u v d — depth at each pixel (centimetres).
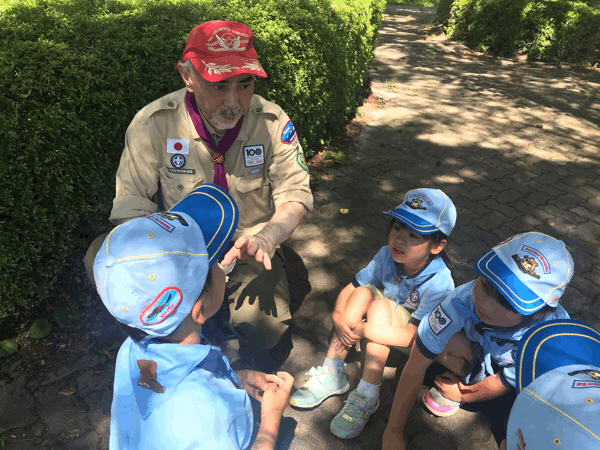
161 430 106
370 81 786
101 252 108
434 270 221
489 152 536
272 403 152
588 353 106
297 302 301
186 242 111
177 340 119
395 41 1126
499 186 460
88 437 213
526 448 99
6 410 223
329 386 236
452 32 1162
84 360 250
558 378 102
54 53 237
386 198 427
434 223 208
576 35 967
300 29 379
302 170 226
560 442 92
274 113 217
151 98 272
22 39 245
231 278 235
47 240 251
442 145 548
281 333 242
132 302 102
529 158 527
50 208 250
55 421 220
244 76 186
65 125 240
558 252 161
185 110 206
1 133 220
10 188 231
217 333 271
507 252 166
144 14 297
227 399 114
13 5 273
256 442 140
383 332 219
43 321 262
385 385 247
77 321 270
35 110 229
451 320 189
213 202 135
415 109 663
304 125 434
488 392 208
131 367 114
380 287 261
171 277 104
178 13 314
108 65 252
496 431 223
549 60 993
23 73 225
